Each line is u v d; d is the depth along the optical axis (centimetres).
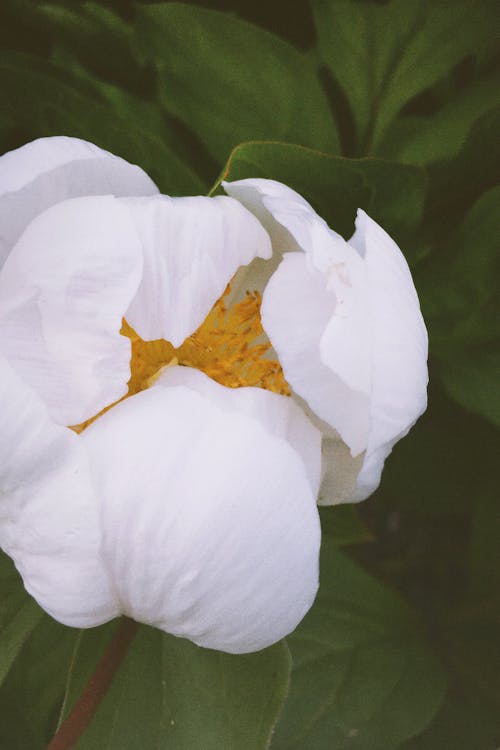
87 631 54
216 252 51
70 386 50
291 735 59
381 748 59
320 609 60
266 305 52
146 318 51
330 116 59
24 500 49
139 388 53
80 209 50
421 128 61
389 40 60
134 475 49
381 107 60
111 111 58
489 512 65
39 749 61
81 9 60
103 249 50
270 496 49
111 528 49
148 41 58
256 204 52
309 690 59
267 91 58
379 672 60
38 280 50
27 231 50
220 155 59
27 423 48
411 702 59
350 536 58
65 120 58
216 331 53
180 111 59
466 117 60
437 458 66
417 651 60
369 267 51
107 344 50
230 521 49
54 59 60
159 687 54
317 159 54
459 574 72
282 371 53
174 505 48
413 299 52
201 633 50
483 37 60
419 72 60
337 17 60
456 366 61
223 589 49
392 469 66
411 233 58
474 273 60
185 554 48
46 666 60
